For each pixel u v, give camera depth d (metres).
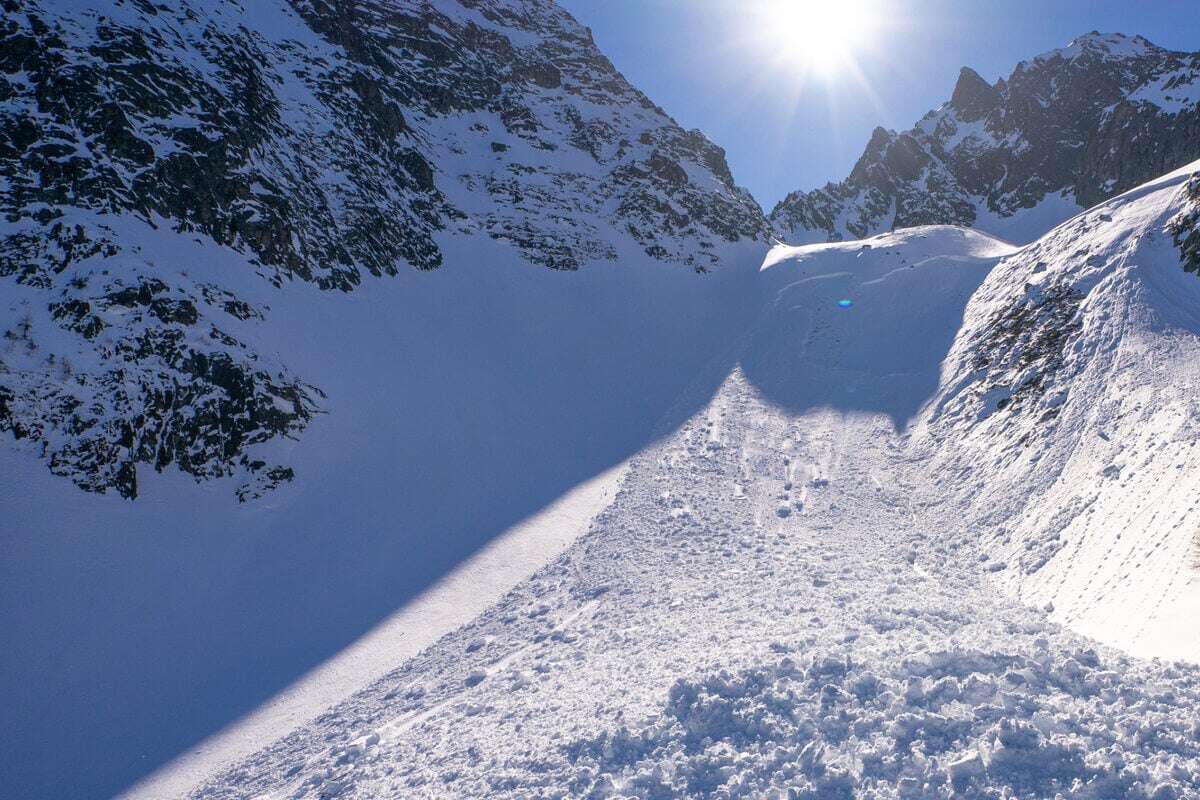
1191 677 11.20
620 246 74.25
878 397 41.50
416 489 34.28
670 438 41.31
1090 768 9.07
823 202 154.62
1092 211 43.59
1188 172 39.38
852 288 60.00
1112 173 120.94
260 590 26.77
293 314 41.38
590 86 104.75
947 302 49.97
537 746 13.53
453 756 14.62
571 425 44.03
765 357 51.81
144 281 33.03
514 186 75.69
